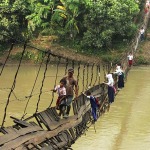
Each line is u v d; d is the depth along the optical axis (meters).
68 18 39.38
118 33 39.06
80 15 39.81
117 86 21.16
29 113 20.19
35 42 39.44
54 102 22.81
